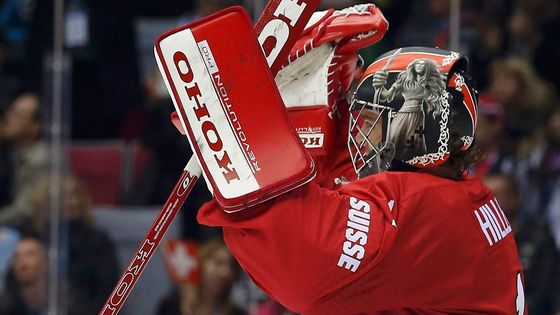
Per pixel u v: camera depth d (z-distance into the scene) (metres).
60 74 10.80
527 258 10.27
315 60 5.40
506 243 5.57
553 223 10.46
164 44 5.04
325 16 5.39
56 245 10.75
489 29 10.76
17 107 10.95
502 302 5.44
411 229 5.17
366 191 5.19
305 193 5.02
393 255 5.10
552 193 10.48
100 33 10.70
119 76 10.73
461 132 5.37
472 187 5.50
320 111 5.40
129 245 10.59
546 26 10.95
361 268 5.00
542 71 10.93
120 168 10.69
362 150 5.41
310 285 5.01
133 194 10.63
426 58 5.30
